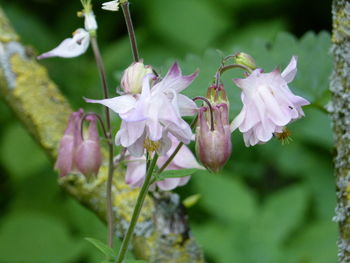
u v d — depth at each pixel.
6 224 0.96
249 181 1.04
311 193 0.96
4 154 1.03
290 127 0.99
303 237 0.87
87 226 0.94
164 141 0.55
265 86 0.55
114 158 0.66
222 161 0.55
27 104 0.76
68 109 0.77
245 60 0.57
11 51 0.78
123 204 0.70
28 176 1.04
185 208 0.69
